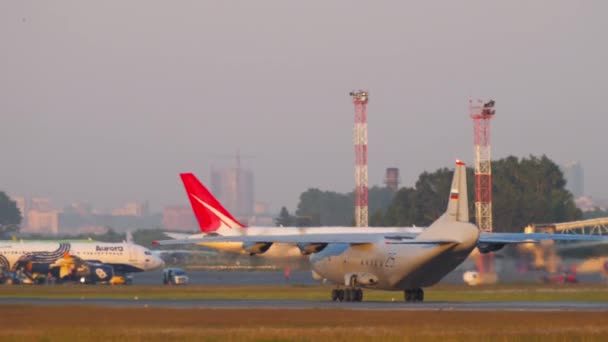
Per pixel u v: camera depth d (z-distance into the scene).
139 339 165.12
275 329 180.00
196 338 165.50
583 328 175.50
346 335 167.00
